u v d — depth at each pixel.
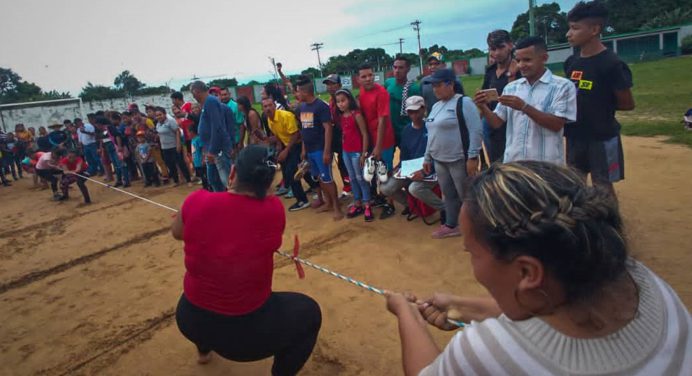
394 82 6.75
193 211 2.42
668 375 0.85
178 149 9.77
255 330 2.52
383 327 3.73
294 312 2.64
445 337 3.52
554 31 59.56
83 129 12.42
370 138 6.06
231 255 2.37
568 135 4.11
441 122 4.85
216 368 3.47
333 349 3.51
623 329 0.88
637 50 52.16
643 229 4.82
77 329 4.26
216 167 7.70
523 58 3.75
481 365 0.91
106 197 9.96
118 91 49.91
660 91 17.56
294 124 6.77
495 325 0.97
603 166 3.96
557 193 0.90
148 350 3.78
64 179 9.90
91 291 5.08
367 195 6.20
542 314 0.94
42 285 5.40
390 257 5.01
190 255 2.44
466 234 1.03
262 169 2.45
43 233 7.66
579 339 0.89
